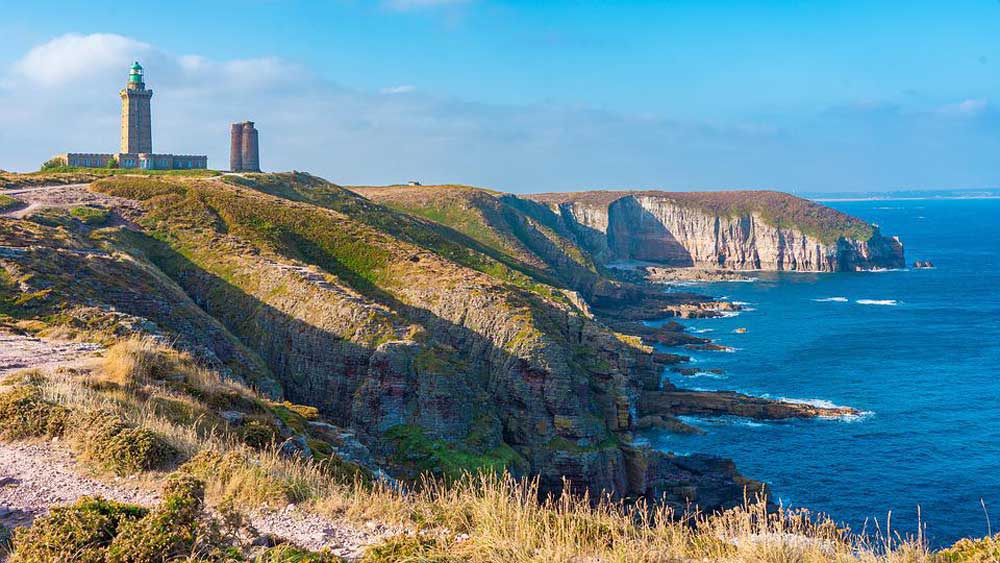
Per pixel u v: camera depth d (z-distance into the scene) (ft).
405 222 478.18
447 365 235.20
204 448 63.00
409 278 309.63
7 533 44.27
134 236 298.35
